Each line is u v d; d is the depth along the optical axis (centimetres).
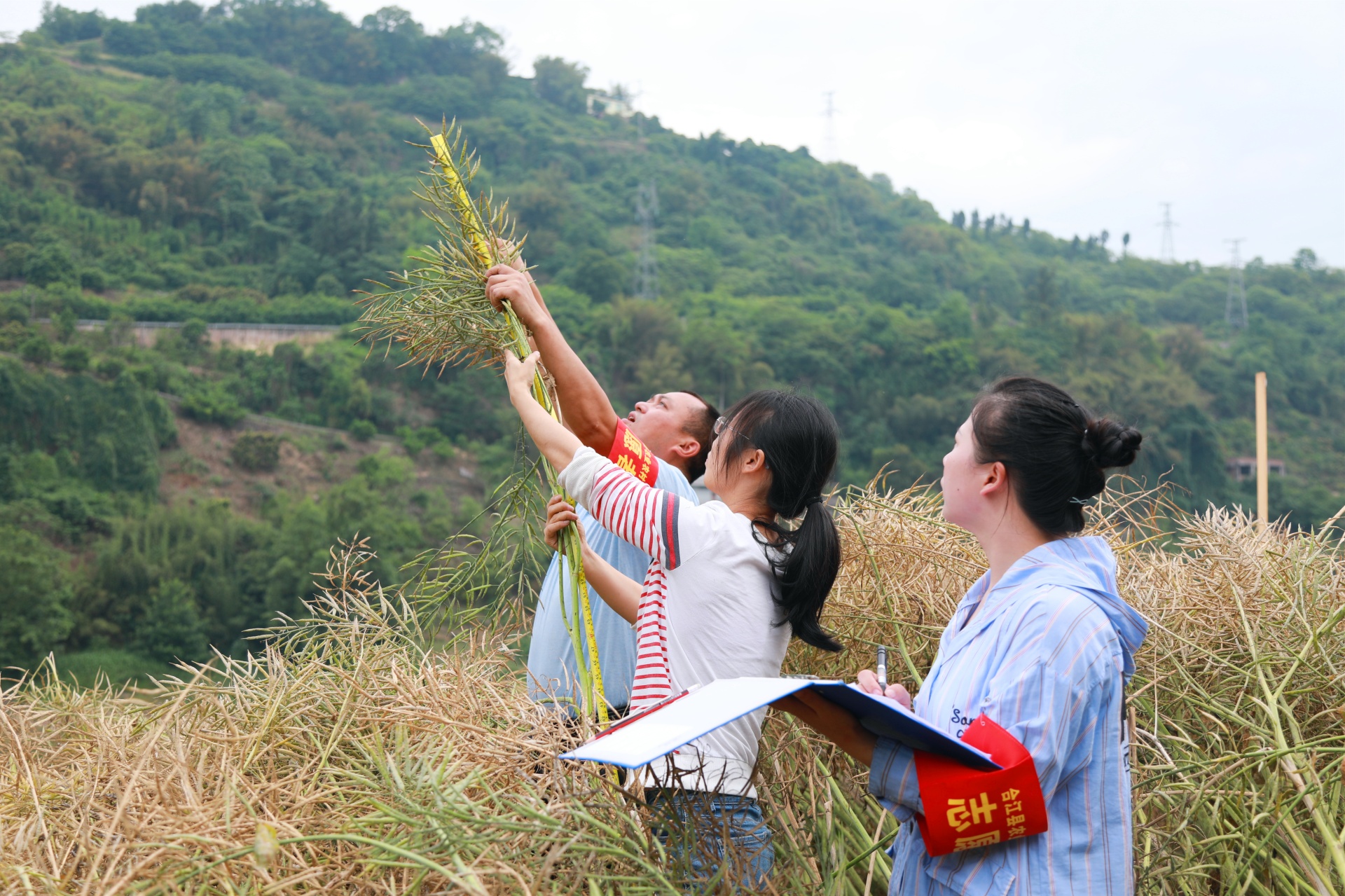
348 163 13712
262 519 7169
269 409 8638
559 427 203
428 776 156
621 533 188
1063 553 160
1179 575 265
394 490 7688
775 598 186
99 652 5650
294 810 160
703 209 15738
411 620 234
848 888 196
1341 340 13800
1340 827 200
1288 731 222
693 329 10381
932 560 276
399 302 230
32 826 162
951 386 10519
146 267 10350
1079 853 145
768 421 195
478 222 229
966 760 143
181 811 152
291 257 10731
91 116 12281
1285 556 258
